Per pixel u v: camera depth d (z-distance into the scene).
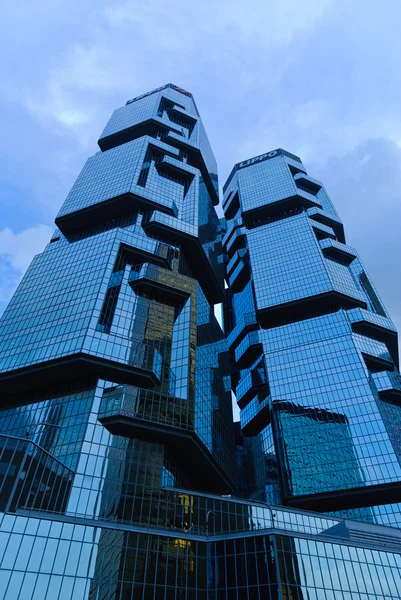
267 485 126.44
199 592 58.41
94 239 111.50
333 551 58.34
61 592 51.09
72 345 84.56
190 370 88.94
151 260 109.62
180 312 101.25
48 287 102.81
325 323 142.50
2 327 96.81
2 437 59.50
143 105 182.75
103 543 58.09
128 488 69.81
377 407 116.50
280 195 194.38
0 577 48.31
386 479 104.25
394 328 145.50
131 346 87.88
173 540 63.22
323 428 118.12
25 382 85.88
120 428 76.50
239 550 59.84
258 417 137.25
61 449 72.62
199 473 90.62
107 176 137.25
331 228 182.12
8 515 53.31
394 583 57.38
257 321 157.62
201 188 153.75
